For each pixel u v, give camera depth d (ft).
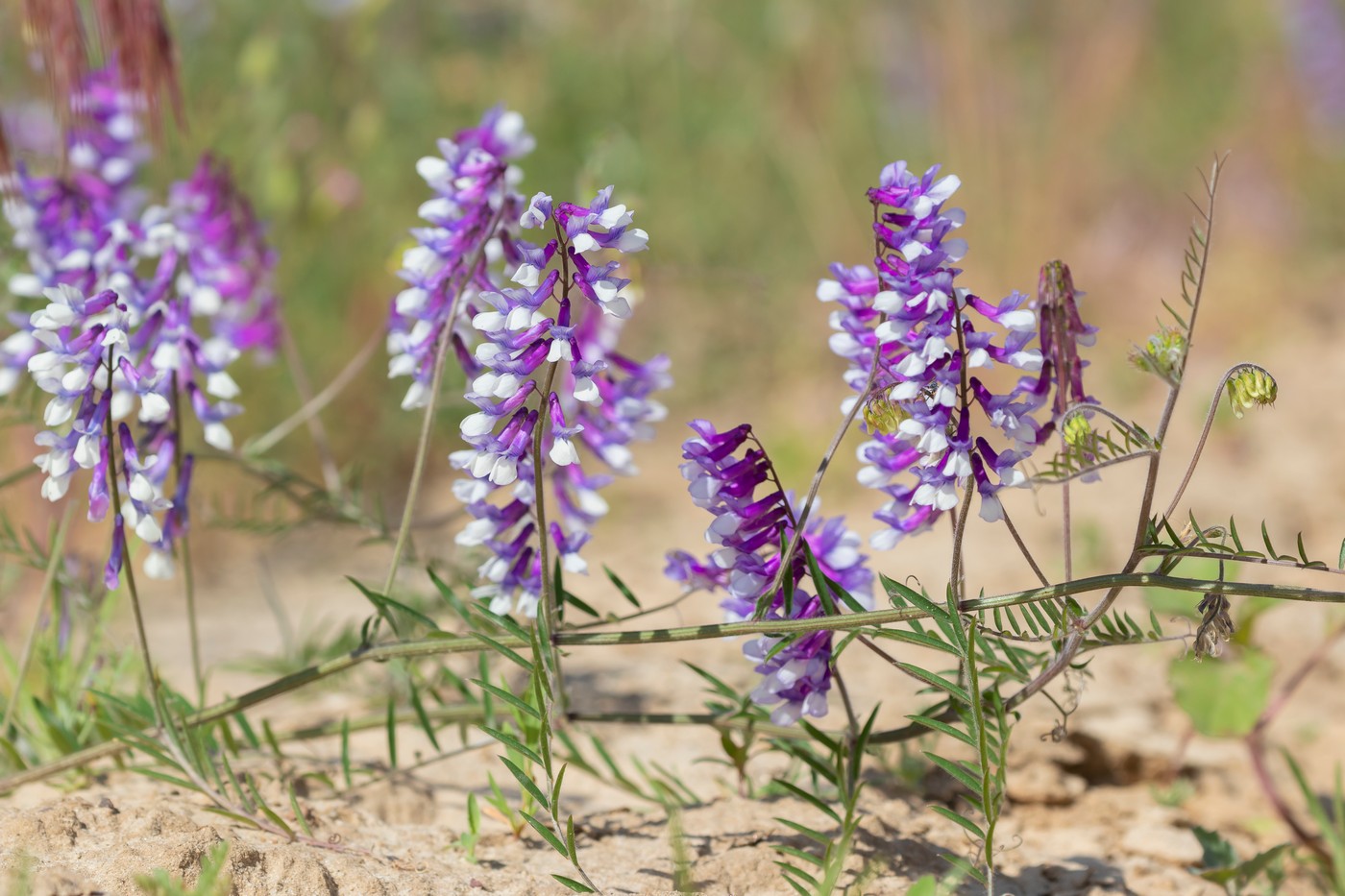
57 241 3.34
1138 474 5.13
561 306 2.93
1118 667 3.68
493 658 3.59
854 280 3.01
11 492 3.84
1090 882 3.16
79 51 3.38
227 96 5.41
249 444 3.49
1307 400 5.73
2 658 3.51
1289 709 3.65
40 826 3.03
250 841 3.06
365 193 5.72
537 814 3.22
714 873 3.08
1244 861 3.20
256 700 3.17
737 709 3.22
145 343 3.23
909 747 3.36
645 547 4.72
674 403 6.26
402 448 5.47
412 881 3.04
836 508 5.11
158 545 3.20
